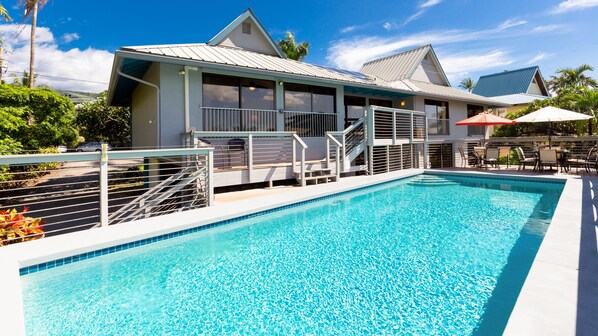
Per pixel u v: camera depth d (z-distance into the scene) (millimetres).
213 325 3225
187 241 5547
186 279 4242
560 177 10766
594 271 3373
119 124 26797
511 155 16625
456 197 9305
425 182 11953
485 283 3920
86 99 28266
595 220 5348
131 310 3518
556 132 18891
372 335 2963
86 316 3398
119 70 9484
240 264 4691
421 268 4398
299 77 11195
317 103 12953
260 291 3889
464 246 5227
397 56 20797
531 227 6203
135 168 16781
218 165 10180
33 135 15055
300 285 4004
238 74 10570
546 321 2496
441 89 19031
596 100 15289
